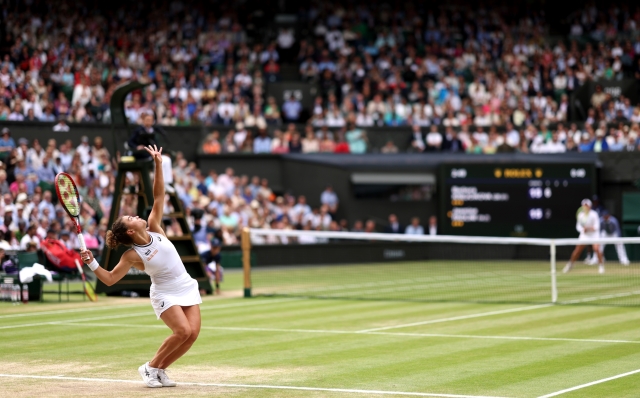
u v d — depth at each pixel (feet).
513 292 64.54
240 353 35.53
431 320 47.03
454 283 73.00
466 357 34.35
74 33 106.52
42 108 93.09
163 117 100.42
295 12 130.62
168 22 116.78
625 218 99.96
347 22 127.34
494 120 111.24
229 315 49.75
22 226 68.28
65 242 60.59
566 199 100.22
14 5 103.09
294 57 125.29
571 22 132.67
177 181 89.86
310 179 102.17
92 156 86.22
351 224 101.40
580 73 119.24
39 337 40.50
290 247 94.63
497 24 129.59
